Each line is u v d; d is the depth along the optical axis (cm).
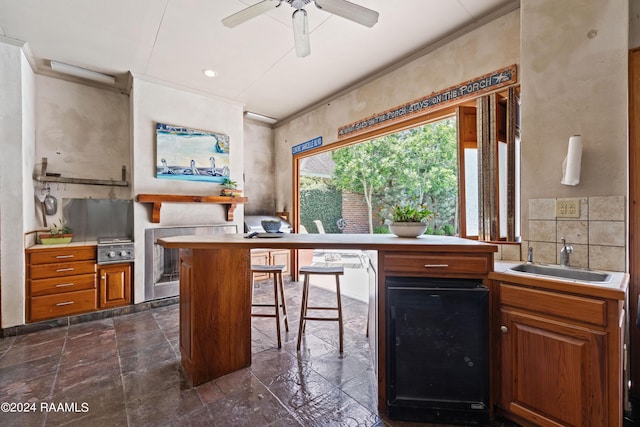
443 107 272
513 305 154
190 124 381
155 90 354
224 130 411
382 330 169
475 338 160
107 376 202
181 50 291
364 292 412
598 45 177
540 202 199
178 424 156
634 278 173
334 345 251
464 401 159
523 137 205
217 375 200
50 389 187
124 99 379
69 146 343
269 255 466
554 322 140
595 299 130
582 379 132
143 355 233
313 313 331
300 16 186
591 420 130
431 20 245
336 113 398
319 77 351
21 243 273
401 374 165
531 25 201
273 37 269
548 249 196
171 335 272
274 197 535
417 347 165
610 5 173
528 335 148
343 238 205
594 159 178
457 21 247
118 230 369
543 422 142
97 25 250
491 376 161
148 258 346
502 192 241
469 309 160
